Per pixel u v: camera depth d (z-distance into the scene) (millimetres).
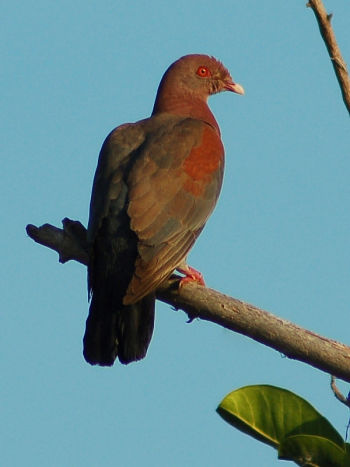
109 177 11422
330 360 8836
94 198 11344
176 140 11953
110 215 10922
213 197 11797
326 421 6957
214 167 11922
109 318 10406
